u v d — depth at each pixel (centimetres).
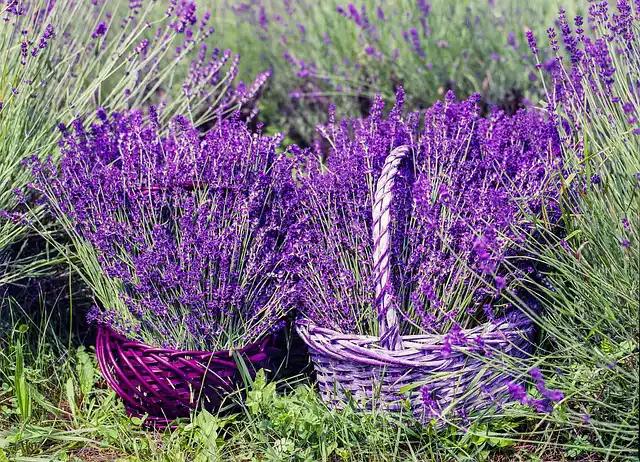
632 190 237
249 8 607
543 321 240
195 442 251
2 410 269
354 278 263
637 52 257
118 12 532
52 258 316
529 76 454
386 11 566
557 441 242
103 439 258
